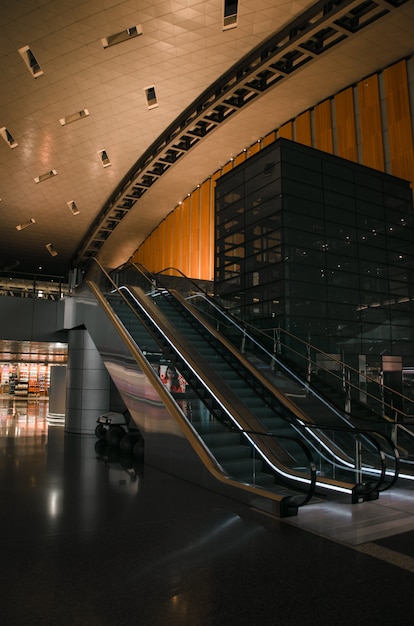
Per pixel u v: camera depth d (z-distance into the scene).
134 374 10.91
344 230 14.41
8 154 26.92
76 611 3.64
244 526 5.79
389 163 18.03
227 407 9.28
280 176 13.52
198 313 14.66
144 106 22.73
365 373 13.98
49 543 5.14
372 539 5.36
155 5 16.12
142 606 3.73
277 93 20.98
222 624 3.47
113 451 11.69
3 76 19.98
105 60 19.17
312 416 9.24
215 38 17.89
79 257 45.25
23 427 17.39
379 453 7.21
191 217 32.34
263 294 13.72
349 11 16.36
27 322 19.80
